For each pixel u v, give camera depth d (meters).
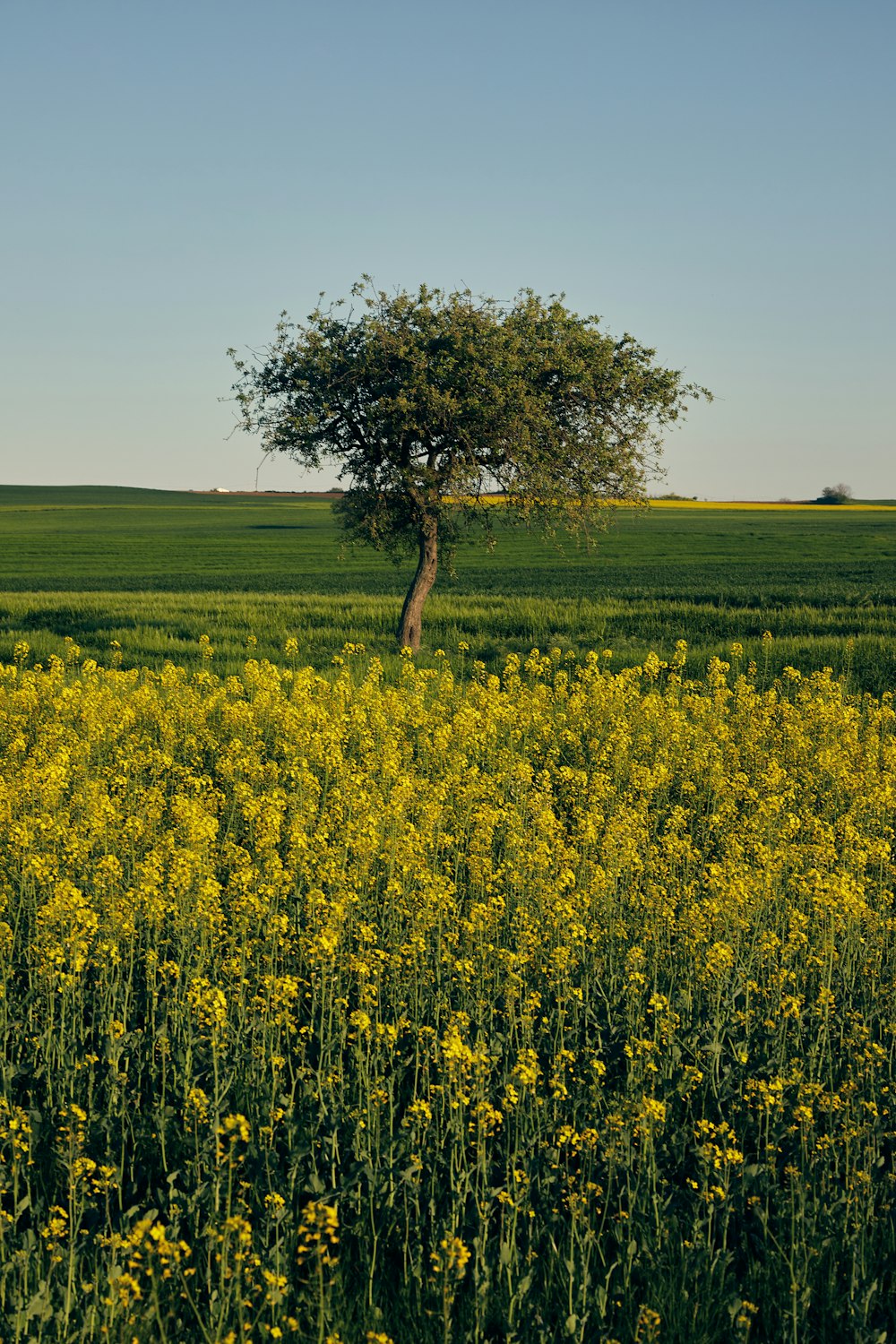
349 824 10.48
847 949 8.32
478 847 10.26
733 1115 6.43
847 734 15.09
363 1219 5.48
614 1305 5.02
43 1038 6.81
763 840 11.30
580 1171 5.74
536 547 76.31
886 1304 5.08
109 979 7.95
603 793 12.47
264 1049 6.75
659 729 16.00
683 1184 5.99
